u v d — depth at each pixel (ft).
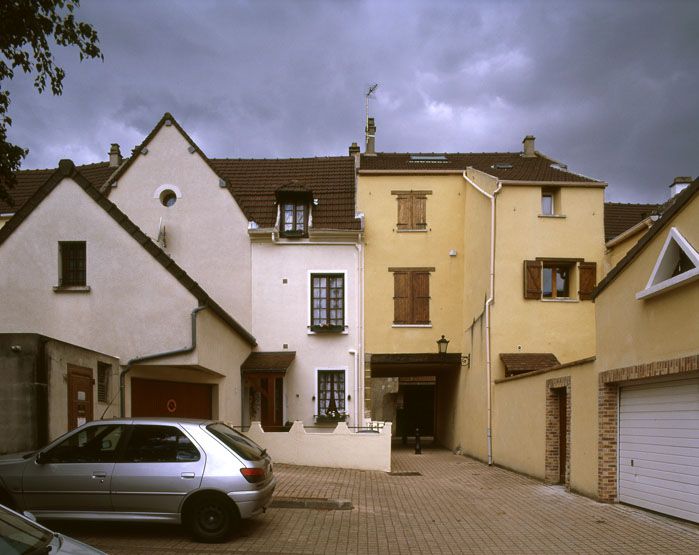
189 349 44.32
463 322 73.15
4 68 29.04
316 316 71.15
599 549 26.91
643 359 33.12
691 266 29.96
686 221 29.73
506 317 63.87
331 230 70.74
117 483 26.81
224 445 27.68
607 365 37.04
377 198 74.54
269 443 56.29
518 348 63.52
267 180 80.12
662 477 32.42
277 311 70.64
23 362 31.89
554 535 29.63
